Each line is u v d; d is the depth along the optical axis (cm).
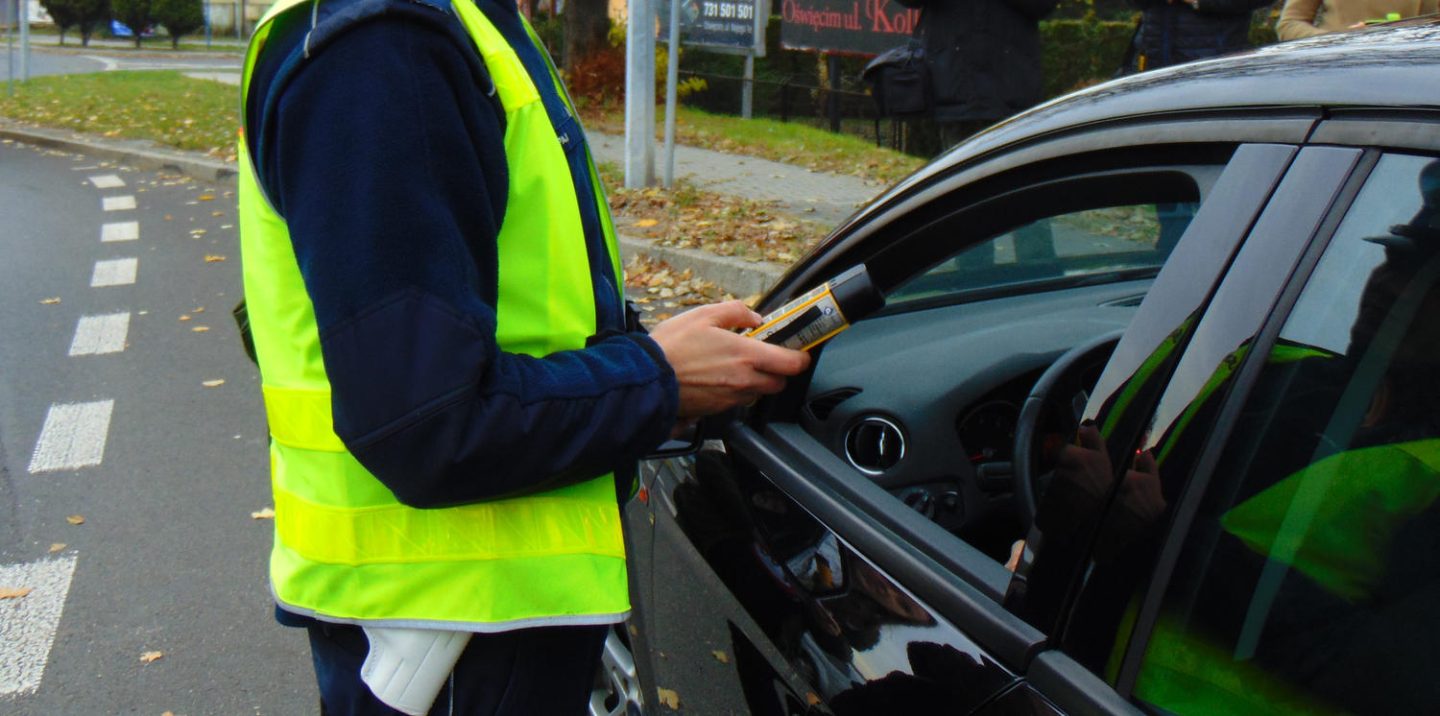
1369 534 114
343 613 135
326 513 133
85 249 848
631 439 130
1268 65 133
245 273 138
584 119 1420
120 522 432
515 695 141
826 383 220
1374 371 114
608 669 192
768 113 1709
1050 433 208
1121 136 145
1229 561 120
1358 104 115
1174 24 618
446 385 117
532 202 132
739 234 763
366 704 143
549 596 136
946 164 181
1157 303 131
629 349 135
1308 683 115
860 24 1508
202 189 1080
